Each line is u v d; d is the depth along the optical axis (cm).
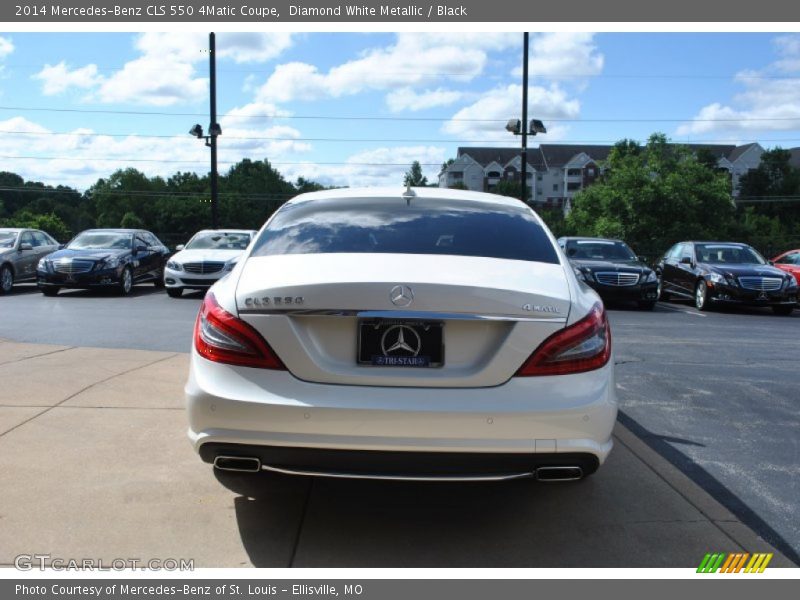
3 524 325
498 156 11588
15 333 911
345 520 343
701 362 800
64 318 1086
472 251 334
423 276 291
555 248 351
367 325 284
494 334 287
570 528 338
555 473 289
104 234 1677
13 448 424
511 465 283
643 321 1239
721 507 366
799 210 9225
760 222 6550
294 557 304
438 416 275
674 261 1672
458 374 283
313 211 378
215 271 1459
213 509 348
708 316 1374
